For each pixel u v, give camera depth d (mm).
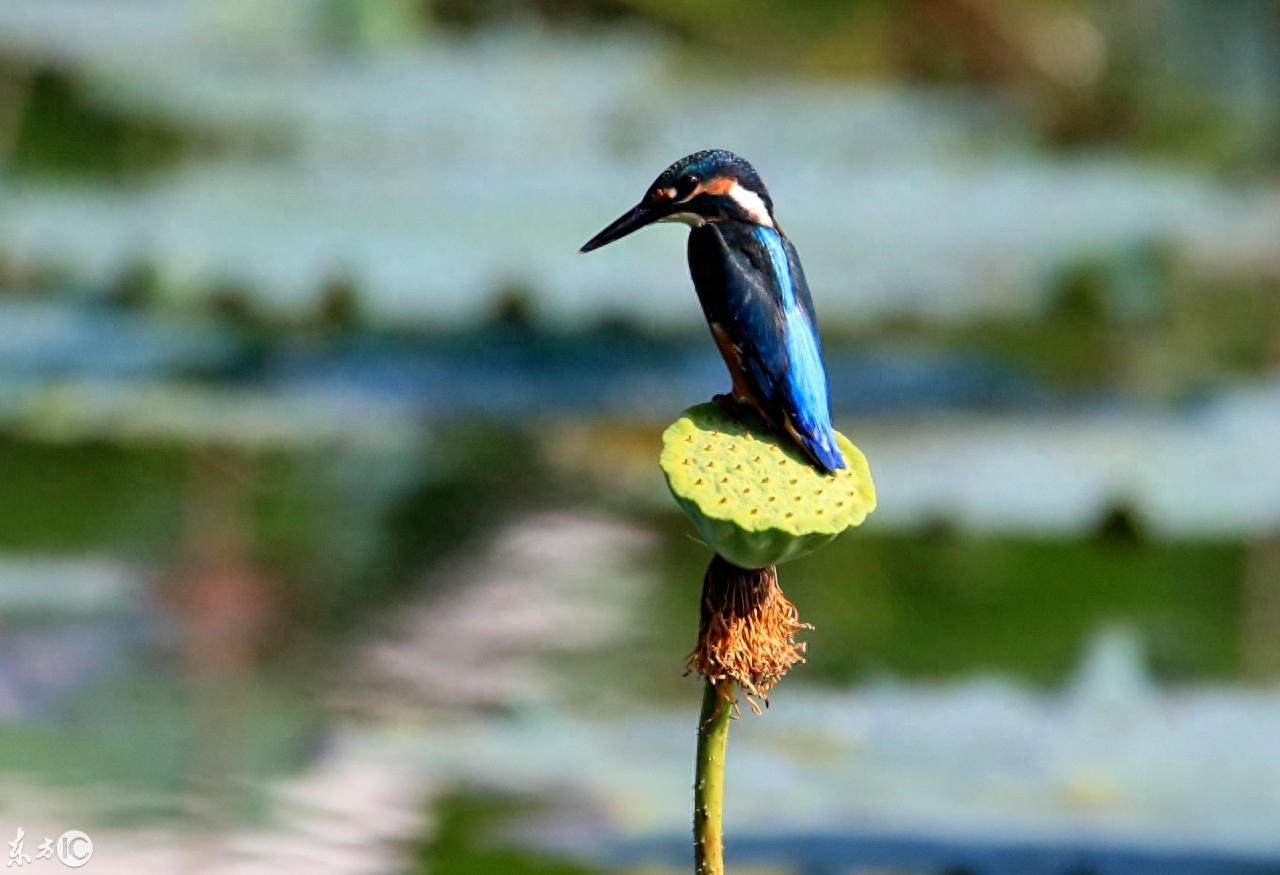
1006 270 17766
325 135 21906
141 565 12555
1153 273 18266
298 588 12023
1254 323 18781
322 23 26516
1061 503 12625
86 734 9789
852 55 28094
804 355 6234
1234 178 23188
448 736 9805
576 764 9609
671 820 8992
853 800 8922
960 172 21344
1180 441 14211
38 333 16547
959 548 13852
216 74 24125
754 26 28484
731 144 22391
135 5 26062
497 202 18547
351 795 9227
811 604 12906
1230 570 13562
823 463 5629
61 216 17859
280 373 15992
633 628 11625
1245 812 8828
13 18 24422
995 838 8422
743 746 9602
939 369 17078
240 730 9812
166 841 8539
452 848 8602
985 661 11562
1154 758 9273
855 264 17688
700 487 5402
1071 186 20625
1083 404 15555
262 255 16328
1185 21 25703
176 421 14375
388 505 13984
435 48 26969
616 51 27062
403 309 15773
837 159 21891
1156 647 12195
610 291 16219
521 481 14602
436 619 11484
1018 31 26750
